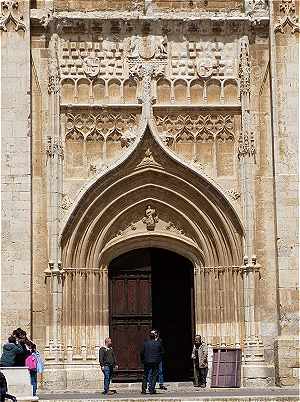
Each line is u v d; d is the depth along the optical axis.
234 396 30.78
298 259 35.56
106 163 36.09
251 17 36.88
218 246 36.19
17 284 34.72
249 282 35.72
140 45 36.72
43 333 35.19
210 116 36.69
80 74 36.53
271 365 35.44
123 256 37.16
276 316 35.72
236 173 36.47
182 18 36.72
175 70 36.78
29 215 35.09
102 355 33.81
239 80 36.78
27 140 35.41
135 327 36.94
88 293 35.78
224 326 35.94
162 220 36.66
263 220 36.22
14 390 30.05
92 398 31.14
